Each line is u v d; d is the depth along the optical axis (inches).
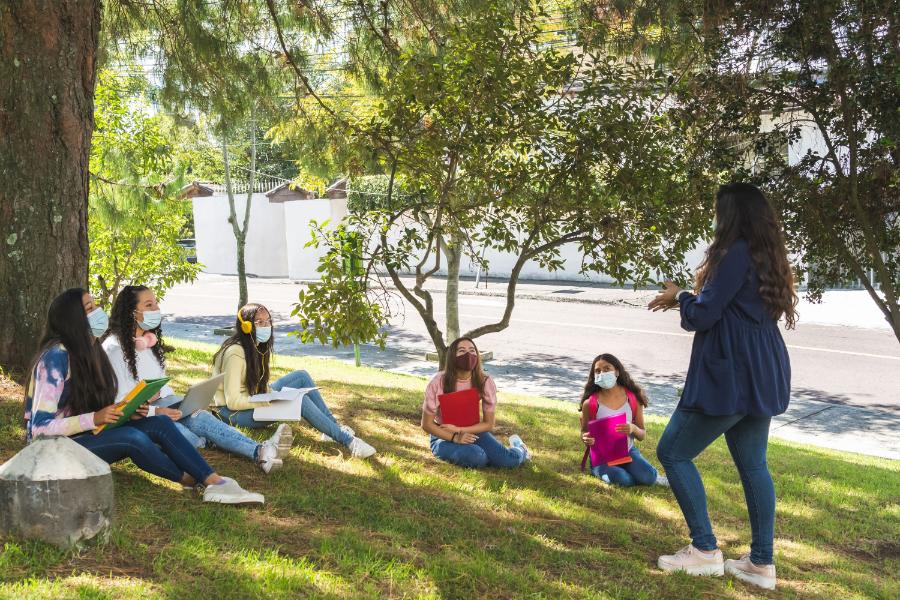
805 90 251.3
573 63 258.7
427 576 151.3
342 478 211.5
